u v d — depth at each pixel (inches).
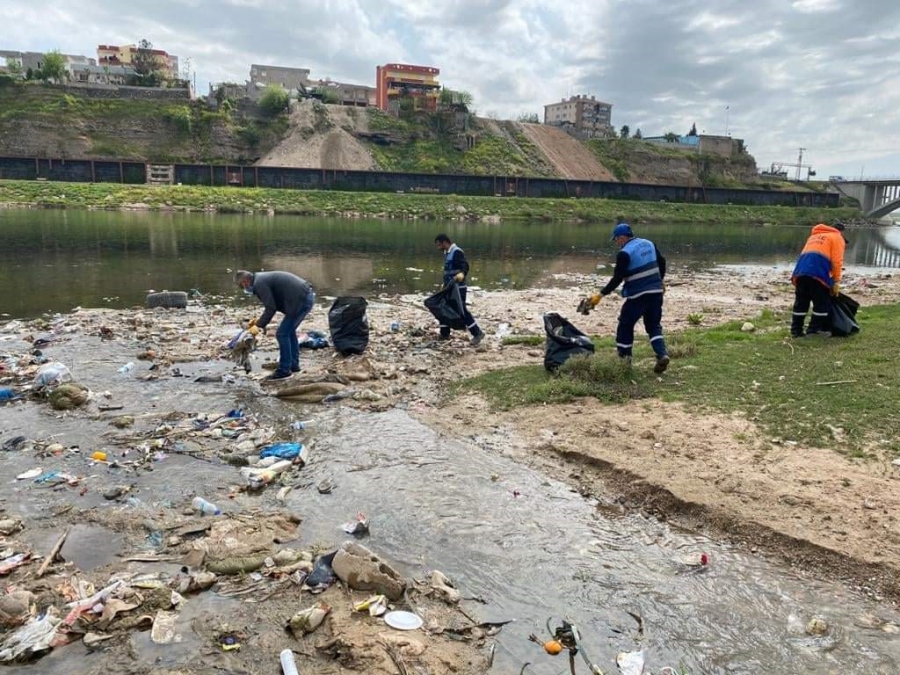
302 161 3388.3
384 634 144.6
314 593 160.2
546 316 359.3
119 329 454.6
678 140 5378.9
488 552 182.7
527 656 140.8
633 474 223.5
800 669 137.9
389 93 4781.0
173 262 869.2
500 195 3139.8
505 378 344.5
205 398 314.0
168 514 198.7
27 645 136.1
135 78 3885.3
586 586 167.5
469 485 223.9
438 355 409.1
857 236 2388.0
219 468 234.1
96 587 159.2
